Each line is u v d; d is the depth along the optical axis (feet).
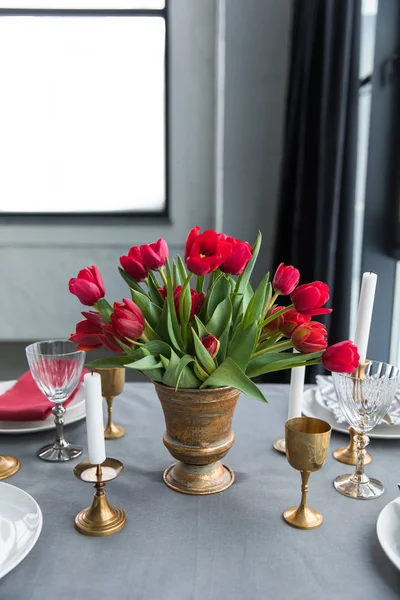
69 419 3.02
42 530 2.13
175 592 1.81
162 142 7.99
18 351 8.66
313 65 5.64
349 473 2.57
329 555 2.00
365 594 1.80
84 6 7.64
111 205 8.18
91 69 7.81
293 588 1.83
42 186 8.12
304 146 5.79
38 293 8.10
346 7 4.85
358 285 6.12
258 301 2.31
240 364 2.24
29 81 7.82
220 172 7.49
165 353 2.27
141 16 7.63
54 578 1.87
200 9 7.29
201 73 7.47
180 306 2.28
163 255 2.35
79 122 7.96
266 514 2.25
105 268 8.01
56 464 2.64
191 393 2.22
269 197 7.55
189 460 2.38
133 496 2.38
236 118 7.36
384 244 5.62
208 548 2.04
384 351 5.81
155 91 7.86
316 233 5.51
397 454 2.75
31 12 7.61
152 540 2.08
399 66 5.15
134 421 3.12
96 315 2.32
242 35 7.14
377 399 2.33
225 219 7.63
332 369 2.20
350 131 5.19
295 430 2.07
